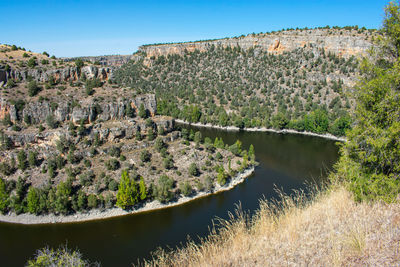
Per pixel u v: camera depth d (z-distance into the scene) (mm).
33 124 65000
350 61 165750
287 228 11570
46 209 50375
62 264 16625
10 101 63906
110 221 49312
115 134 68062
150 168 62750
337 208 12914
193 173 63000
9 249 41812
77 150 61750
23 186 54156
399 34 15039
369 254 8812
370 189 13062
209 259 10727
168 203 55062
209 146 74625
